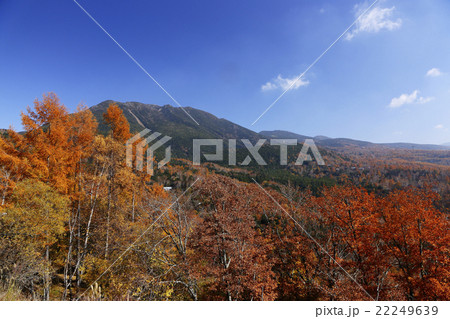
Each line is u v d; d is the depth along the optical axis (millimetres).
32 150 16062
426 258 13320
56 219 12219
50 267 11258
